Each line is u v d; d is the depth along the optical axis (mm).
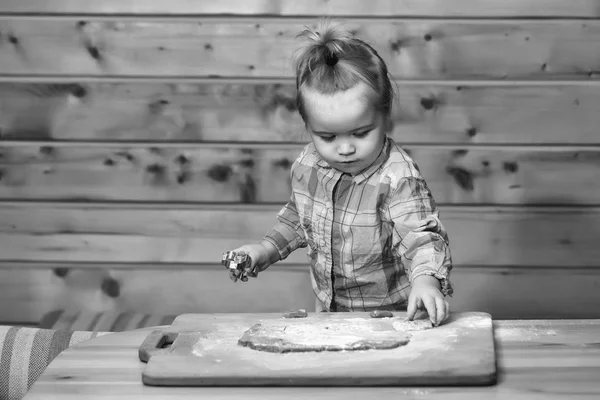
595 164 3795
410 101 3779
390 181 2232
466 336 1746
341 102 2004
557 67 3744
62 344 2906
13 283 3961
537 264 3863
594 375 1606
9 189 3910
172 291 3947
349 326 1837
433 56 3752
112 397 1568
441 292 2041
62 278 3951
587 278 3865
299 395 1549
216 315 1985
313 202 2363
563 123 3773
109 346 1834
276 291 3920
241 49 3785
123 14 3799
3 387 2889
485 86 3764
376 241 2289
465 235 3854
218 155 3861
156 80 3834
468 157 3811
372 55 2105
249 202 3889
